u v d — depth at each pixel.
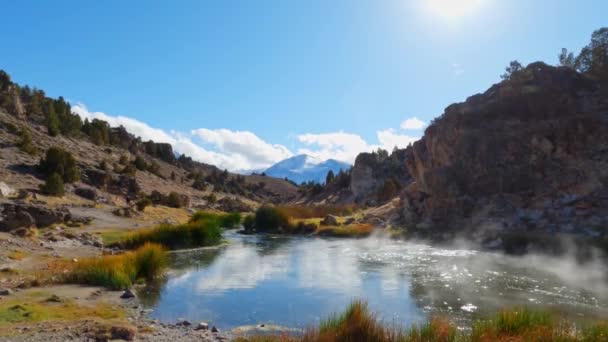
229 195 160.75
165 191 112.50
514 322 11.41
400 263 28.94
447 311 16.64
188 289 21.39
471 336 10.98
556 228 33.47
